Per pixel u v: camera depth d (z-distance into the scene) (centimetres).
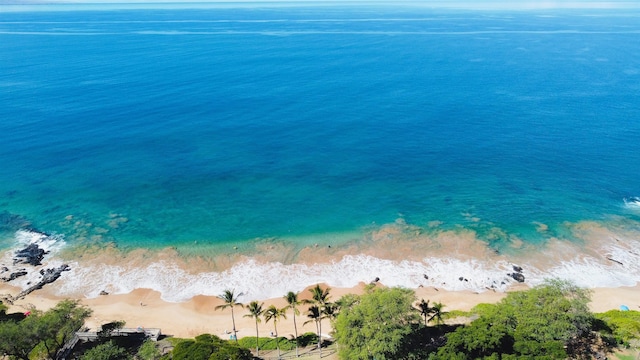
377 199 9412
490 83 18212
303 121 13912
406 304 5100
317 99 16162
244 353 5059
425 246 7894
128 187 9925
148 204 9294
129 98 16175
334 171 10631
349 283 7088
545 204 9044
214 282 7162
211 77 19500
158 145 12112
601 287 6819
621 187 9606
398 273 7269
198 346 4991
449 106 15212
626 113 14150
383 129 13188
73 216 8869
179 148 11931
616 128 12888
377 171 10606
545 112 14425
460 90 17175
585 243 7850
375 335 4703
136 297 6856
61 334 5444
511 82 18350
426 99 16038
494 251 7694
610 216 8619
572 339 5303
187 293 6944
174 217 8856
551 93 16600
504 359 4559
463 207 9038
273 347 5825
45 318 5288
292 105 15500
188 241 8131
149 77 19362
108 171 10625
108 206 9219
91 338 5850
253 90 17350
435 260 7544
